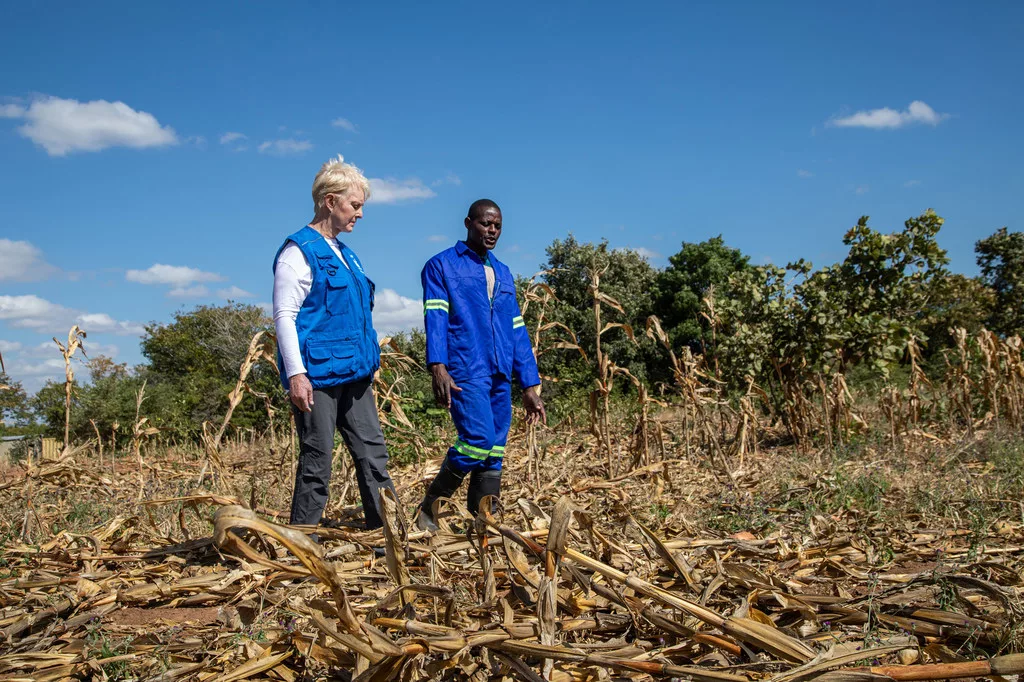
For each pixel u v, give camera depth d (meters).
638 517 4.26
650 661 2.05
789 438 8.84
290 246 3.78
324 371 3.78
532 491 5.19
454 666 2.14
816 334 8.57
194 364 32.16
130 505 5.01
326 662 2.23
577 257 30.94
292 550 1.90
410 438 6.96
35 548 3.77
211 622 2.81
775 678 1.82
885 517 4.27
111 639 2.60
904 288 8.91
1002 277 31.77
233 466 6.82
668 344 7.20
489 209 4.20
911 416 8.45
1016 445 6.42
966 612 2.57
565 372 16.66
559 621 2.53
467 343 4.11
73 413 16.38
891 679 1.78
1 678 2.23
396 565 2.36
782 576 3.15
